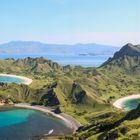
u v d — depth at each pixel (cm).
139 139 17488
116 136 18650
